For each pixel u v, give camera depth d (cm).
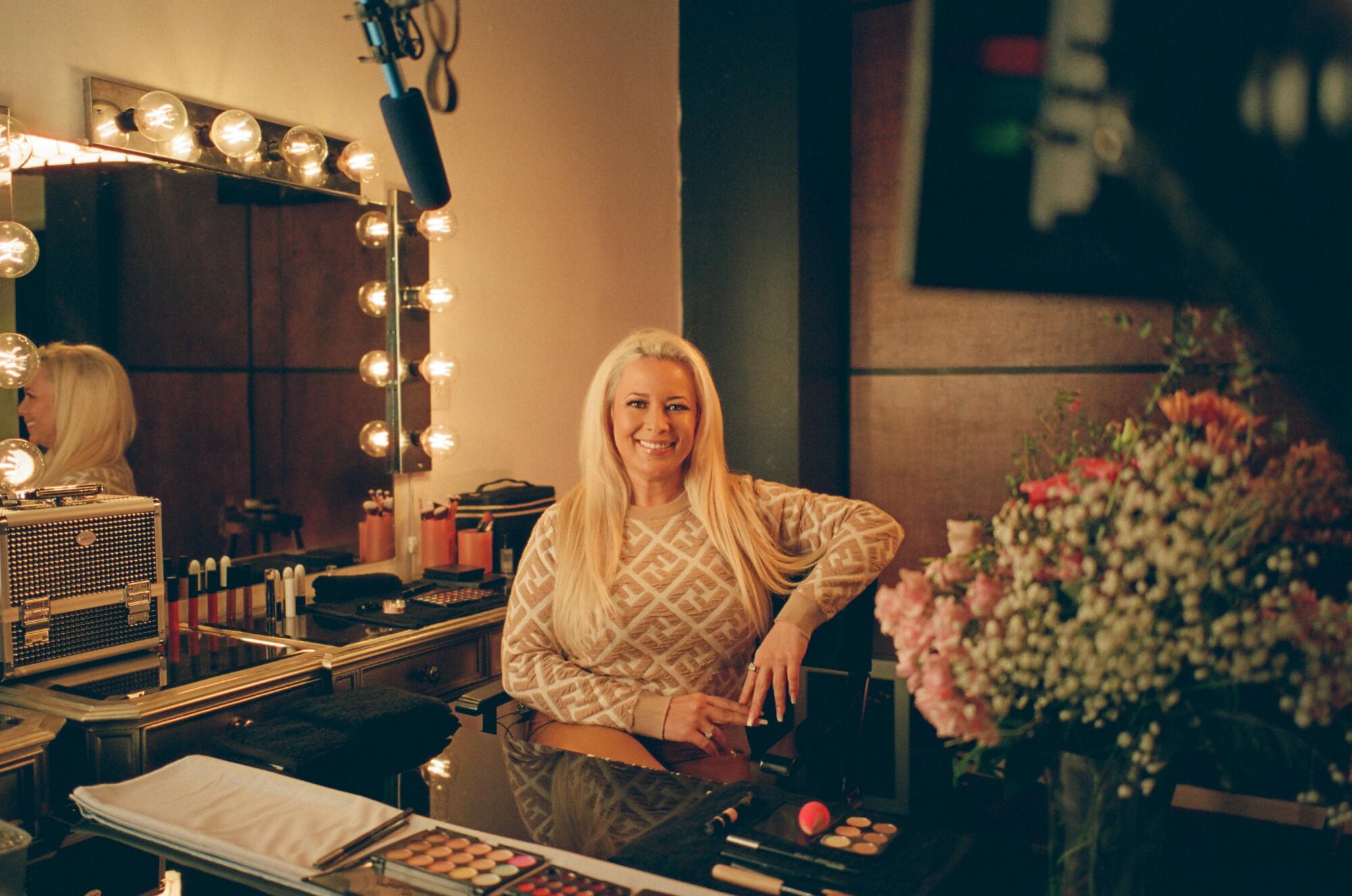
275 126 244
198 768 128
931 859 105
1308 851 116
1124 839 87
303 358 254
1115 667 82
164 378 223
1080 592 85
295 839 110
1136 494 83
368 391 272
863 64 373
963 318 360
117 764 164
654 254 392
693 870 103
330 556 263
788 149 341
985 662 85
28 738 152
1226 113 234
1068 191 261
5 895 103
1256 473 88
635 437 184
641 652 186
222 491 236
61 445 204
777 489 201
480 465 311
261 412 245
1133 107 241
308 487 257
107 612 188
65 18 202
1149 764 81
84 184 206
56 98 202
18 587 174
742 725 176
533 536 195
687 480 191
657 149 393
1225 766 83
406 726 153
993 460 360
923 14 279
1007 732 87
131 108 213
